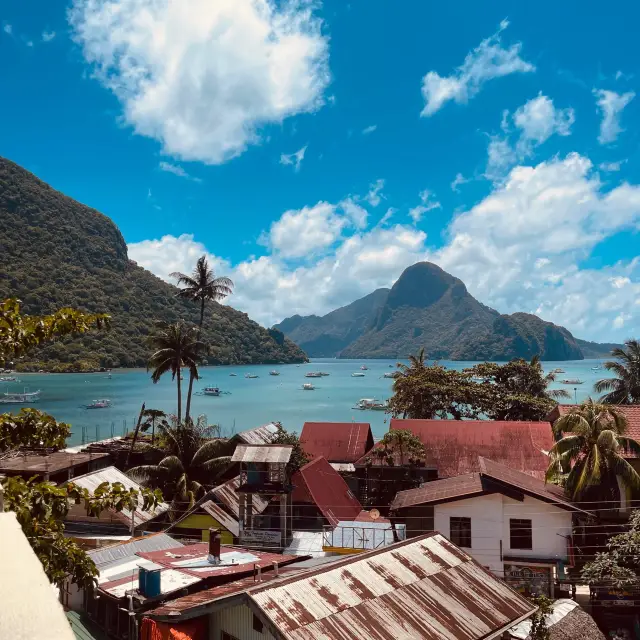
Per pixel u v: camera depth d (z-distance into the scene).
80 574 9.30
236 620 16.80
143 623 17.55
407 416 68.19
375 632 13.60
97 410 130.25
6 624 2.12
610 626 27.91
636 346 62.41
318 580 15.15
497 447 46.91
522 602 16.52
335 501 40.53
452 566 17.39
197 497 44.88
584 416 35.25
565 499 33.56
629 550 27.80
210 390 181.25
